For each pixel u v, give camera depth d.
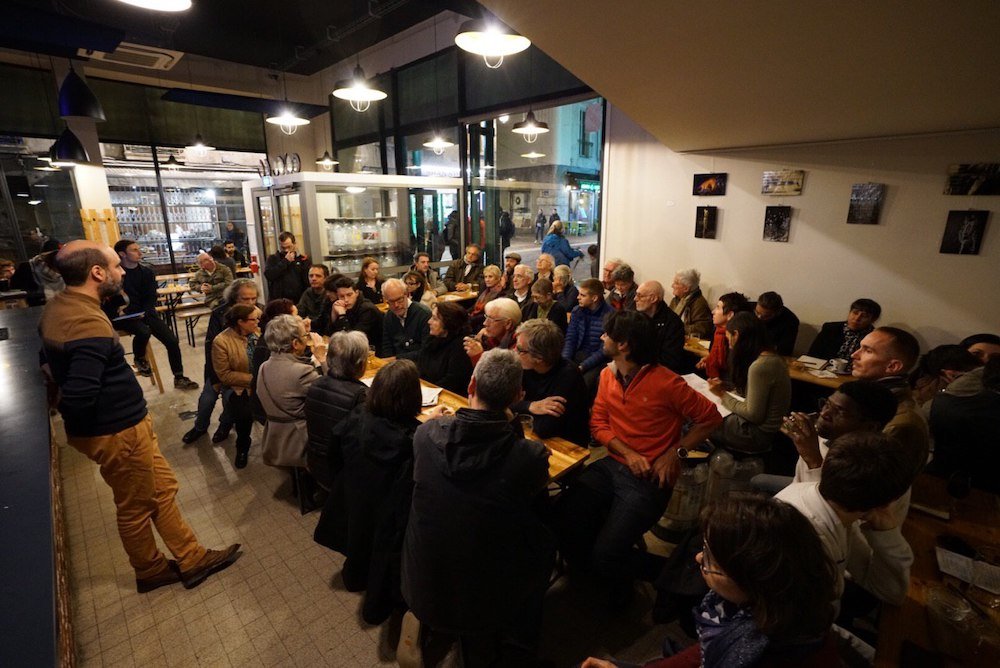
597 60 2.28
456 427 1.38
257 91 8.62
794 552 0.78
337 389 2.08
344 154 8.99
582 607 2.06
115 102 7.55
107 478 1.90
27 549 1.04
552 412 2.06
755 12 1.69
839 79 2.16
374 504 1.78
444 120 6.82
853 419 1.47
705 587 1.46
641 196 4.73
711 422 1.94
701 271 4.45
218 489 2.91
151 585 2.11
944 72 1.96
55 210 7.25
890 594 1.21
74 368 1.67
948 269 3.19
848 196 3.53
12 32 3.66
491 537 1.38
